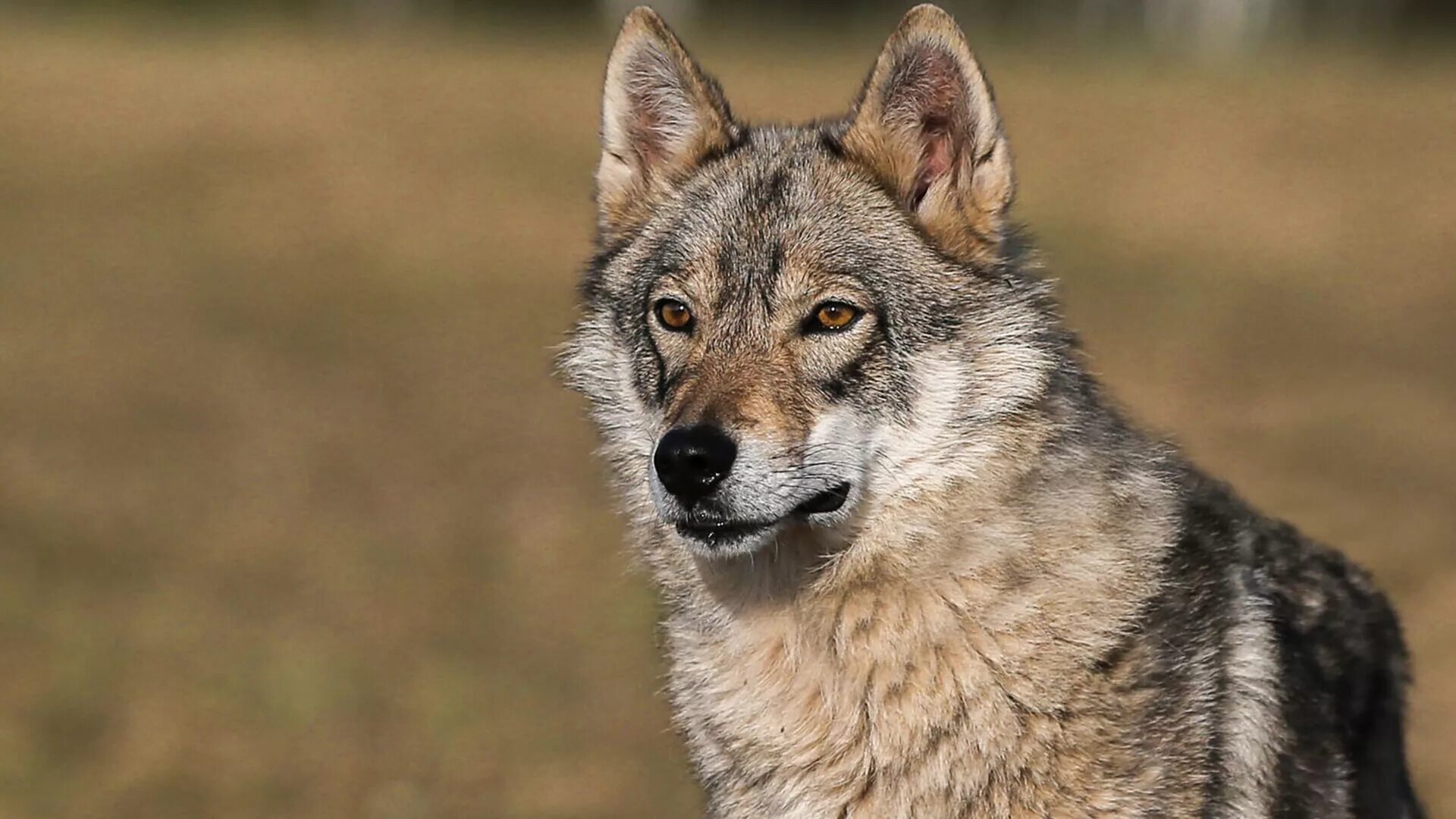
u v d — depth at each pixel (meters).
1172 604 7.38
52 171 35.22
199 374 24.41
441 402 23.56
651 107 8.68
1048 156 36.69
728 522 7.41
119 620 15.55
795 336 7.69
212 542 17.77
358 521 18.61
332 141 38.12
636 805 12.57
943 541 7.43
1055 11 70.31
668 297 8.00
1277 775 7.37
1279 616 7.86
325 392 23.81
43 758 13.02
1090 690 7.13
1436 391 23.30
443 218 33.72
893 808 7.43
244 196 34.56
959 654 7.30
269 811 12.45
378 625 15.70
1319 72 46.16
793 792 7.60
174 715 13.80
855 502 7.54
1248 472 19.53
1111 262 29.81
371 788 12.81
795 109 38.59
